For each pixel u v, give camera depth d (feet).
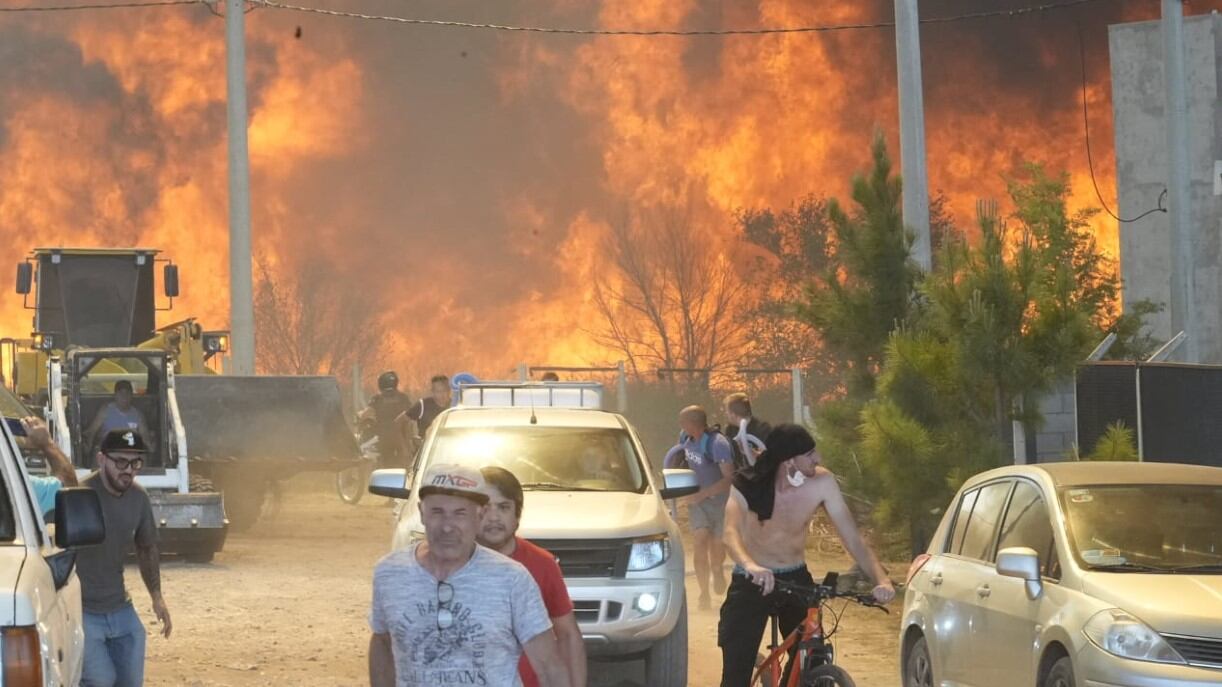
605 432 45.55
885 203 62.44
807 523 31.86
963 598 34.45
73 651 23.57
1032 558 31.45
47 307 93.30
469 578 19.76
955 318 55.47
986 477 36.76
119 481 31.58
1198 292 105.19
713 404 108.58
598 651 39.27
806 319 64.03
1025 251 55.36
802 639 30.40
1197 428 52.85
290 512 92.53
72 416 73.51
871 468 58.39
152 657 44.50
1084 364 54.80
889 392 57.77
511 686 19.85
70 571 23.56
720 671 44.70
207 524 65.57
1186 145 69.05
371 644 20.53
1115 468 34.37
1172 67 69.05
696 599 57.98
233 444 81.10
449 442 44.65
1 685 19.21
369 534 80.53
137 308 94.73
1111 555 31.27
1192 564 31.17
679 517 86.74
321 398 82.89
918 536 58.08
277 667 43.60
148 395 76.64
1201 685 27.61
